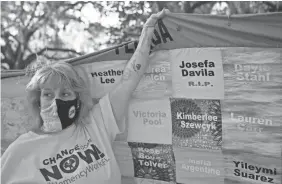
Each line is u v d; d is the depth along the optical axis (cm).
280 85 154
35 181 152
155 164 192
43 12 668
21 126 217
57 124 159
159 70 181
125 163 200
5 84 215
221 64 165
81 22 651
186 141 181
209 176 178
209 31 165
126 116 194
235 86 164
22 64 693
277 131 157
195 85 174
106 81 196
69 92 163
